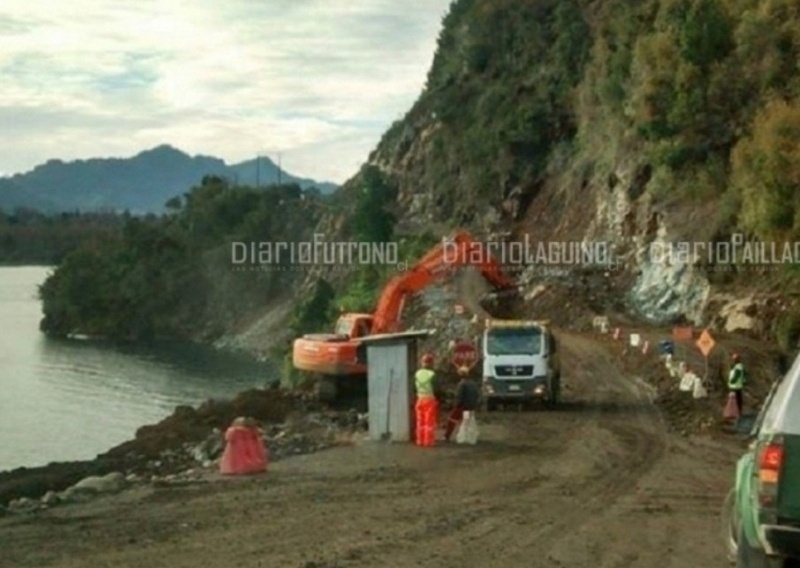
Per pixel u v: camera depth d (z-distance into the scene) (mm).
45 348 125375
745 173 56625
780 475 9812
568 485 21453
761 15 65875
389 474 22688
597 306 71875
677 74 69375
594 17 102438
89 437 57562
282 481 21781
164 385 86562
